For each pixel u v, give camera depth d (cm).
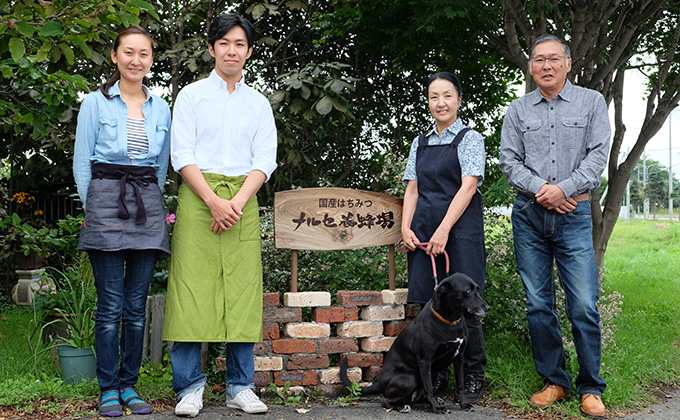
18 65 375
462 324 331
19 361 413
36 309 447
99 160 305
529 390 362
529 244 347
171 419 306
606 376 371
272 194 741
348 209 396
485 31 685
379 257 465
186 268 314
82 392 344
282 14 772
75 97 387
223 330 316
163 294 408
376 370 388
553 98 341
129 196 305
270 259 501
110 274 305
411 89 855
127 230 302
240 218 323
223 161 323
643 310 662
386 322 401
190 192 321
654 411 347
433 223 356
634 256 1402
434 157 363
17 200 804
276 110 588
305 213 386
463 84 850
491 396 363
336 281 459
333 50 830
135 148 310
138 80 314
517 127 353
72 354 367
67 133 619
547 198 324
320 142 779
